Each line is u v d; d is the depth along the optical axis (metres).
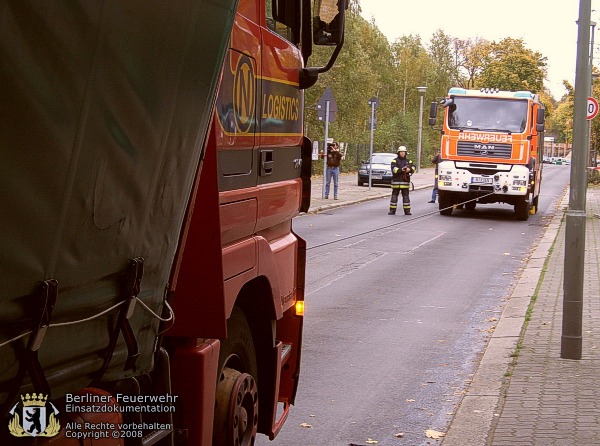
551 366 9.15
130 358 3.57
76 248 2.93
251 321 5.59
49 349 2.88
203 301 4.41
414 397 8.35
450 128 31.20
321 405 8.02
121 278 3.35
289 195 6.02
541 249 21.34
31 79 2.48
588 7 9.23
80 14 2.62
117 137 3.03
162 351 4.00
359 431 7.29
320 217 29.11
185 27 3.39
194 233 4.41
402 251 20.28
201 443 4.39
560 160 147.62
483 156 30.89
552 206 41.03
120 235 3.24
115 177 3.09
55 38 2.54
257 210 5.26
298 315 6.37
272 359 5.64
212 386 4.53
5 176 2.46
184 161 3.71
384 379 9.02
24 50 2.42
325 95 36.41
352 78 60.62
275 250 5.77
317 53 57.09
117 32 2.86
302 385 8.67
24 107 2.47
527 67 101.12
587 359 9.48
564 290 9.47
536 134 31.83
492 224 29.00
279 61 5.67
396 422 7.55
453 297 14.27
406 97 109.88
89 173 2.90
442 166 31.23
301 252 6.41
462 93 31.38
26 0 2.37
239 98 4.89
